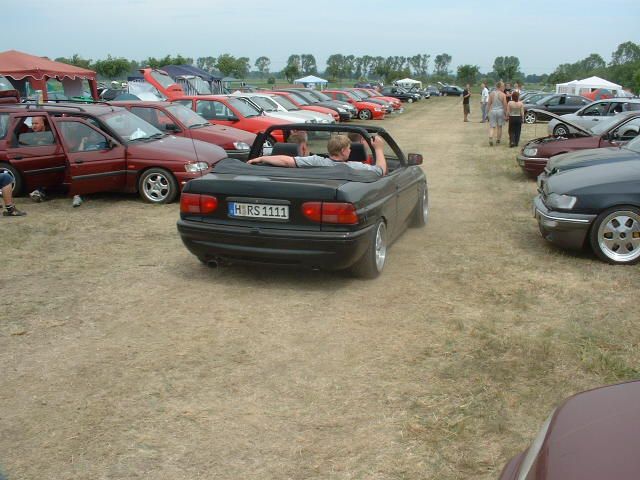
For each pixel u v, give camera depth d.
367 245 5.30
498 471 2.95
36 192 9.45
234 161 5.86
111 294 5.36
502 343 4.30
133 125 10.04
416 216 7.71
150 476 2.91
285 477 2.91
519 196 10.23
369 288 5.50
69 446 3.15
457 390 3.70
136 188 9.48
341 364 4.05
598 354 4.11
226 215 5.34
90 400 3.60
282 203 5.15
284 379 3.85
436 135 22.31
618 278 5.75
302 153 6.53
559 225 6.25
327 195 5.06
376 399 3.61
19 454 3.08
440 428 3.30
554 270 6.03
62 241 7.15
